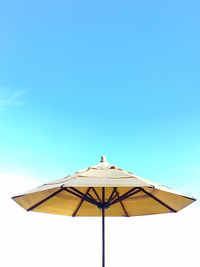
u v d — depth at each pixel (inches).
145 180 197.6
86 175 183.6
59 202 239.1
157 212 245.9
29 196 212.5
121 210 256.5
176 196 220.4
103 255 206.7
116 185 165.8
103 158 212.5
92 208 255.9
